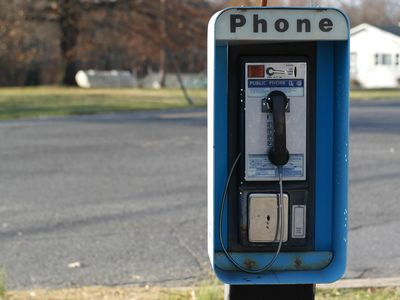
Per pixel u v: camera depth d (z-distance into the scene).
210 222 4.55
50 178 13.49
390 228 9.34
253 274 4.60
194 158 15.86
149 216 10.21
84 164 15.16
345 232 4.55
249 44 4.54
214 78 4.38
